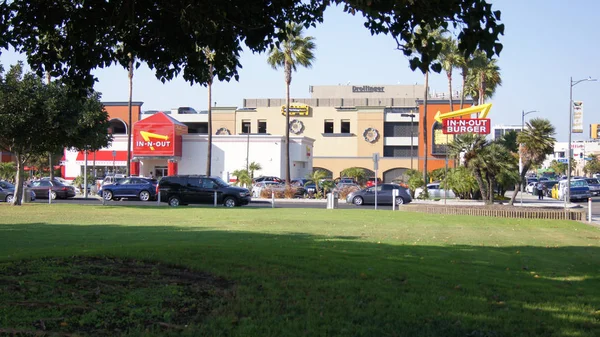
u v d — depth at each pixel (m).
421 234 16.58
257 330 5.97
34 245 12.87
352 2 7.86
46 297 7.02
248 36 10.16
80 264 9.18
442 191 42.91
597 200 45.84
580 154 111.31
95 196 42.84
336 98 91.94
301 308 6.82
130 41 10.38
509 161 26.67
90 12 9.55
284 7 9.91
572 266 10.91
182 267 9.16
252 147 58.16
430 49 7.86
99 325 6.01
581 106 37.06
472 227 19.34
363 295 7.46
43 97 26.33
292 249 11.38
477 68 53.31
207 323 6.13
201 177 31.64
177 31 9.98
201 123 85.38
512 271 9.91
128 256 9.91
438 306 7.03
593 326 6.44
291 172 60.88
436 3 7.45
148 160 58.59
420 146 73.75
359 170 66.25
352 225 19.53
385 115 81.81
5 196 33.78
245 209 28.09
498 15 7.41
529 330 6.21
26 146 28.34
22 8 9.46
